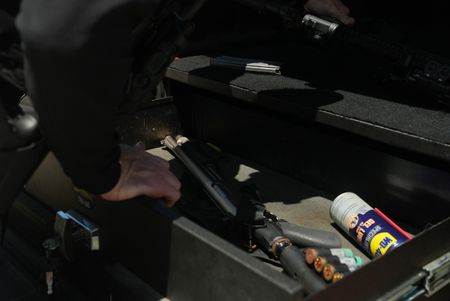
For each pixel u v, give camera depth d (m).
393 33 1.25
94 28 0.60
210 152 1.45
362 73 1.38
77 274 1.09
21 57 0.75
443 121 1.01
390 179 1.12
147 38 0.80
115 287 0.95
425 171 1.05
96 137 0.67
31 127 0.77
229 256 0.69
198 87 1.42
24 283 1.18
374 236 0.99
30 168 0.84
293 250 0.92
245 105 1.41
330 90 1.22
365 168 1.17
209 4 1.53
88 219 1.01
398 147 1.05
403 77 1.14
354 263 0.87
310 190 1.30
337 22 1.15
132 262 0.92
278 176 1.37
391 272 0.76
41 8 0.59
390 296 0.79
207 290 0.76
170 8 0.79
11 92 0.80
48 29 0.59
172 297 0.85
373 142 1.13
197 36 1.56
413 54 1.12
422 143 0.93
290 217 1.18
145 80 0.81
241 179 1.35
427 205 1.07
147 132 1.47
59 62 0.60
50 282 1.06
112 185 0.74
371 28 1.25
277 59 1.51
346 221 1.06
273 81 1.30
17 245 1.28
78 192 1.01
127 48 0.65
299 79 1.32
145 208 0.82
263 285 0.65
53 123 0.66
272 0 1.19
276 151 1.37
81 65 0.61
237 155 1.49
